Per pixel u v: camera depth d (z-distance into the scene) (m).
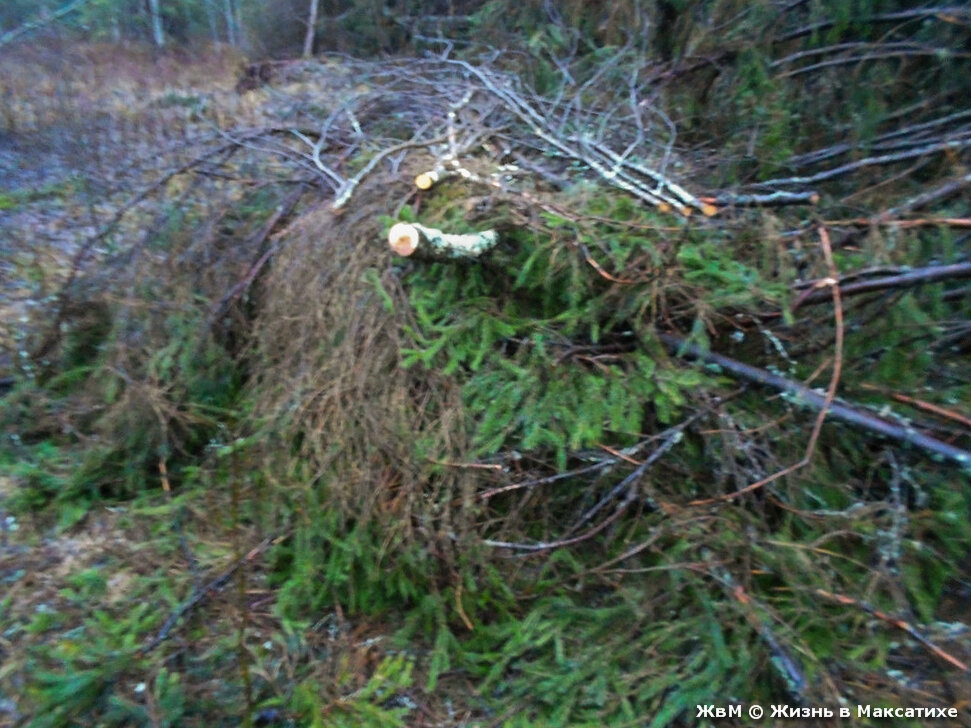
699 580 2.29
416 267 2.80
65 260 4.31
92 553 2.76
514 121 3.71
